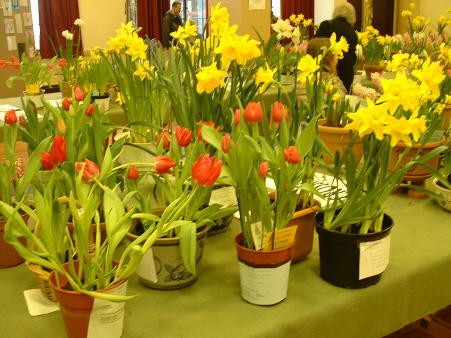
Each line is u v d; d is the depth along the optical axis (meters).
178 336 1.02
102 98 2.99
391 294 1.23
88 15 9.20
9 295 1.20
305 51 3.11
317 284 1.22
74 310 0.92
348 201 1.18
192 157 1.23
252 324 1.05
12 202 1.33
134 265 0.93
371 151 1.12
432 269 1.32
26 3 5.87
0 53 5.54
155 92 1.97
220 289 1.20
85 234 0.92
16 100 3.57
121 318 0.98
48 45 8.96
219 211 1.23
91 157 1.29
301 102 1.45
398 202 1.71
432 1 9.40
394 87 0.97
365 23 9.80
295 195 1.16
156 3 9.48
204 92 1.48
